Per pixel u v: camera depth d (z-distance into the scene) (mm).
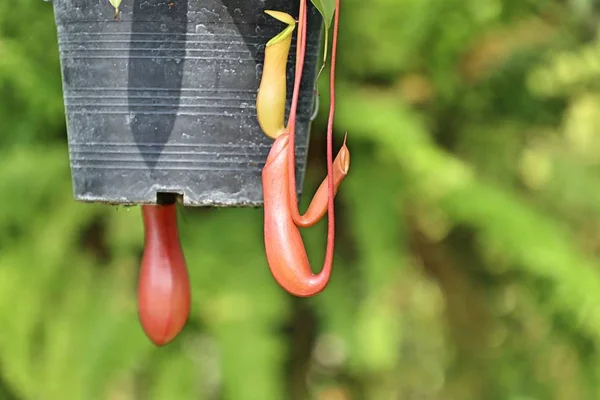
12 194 1427
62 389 1411
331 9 1104
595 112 1547
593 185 1550
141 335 1422
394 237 1450
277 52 1128
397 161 1452
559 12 1533
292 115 1106
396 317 1479
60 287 1437
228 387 1396
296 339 1550
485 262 1553
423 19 1450
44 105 1443
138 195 1164
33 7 1432
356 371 1501
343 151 1117
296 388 1559
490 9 1468
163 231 1194
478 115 1538
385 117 1434
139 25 1154
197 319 1426
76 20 1164
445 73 1494
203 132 1159
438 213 1490
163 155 1161
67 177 1450
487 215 1443
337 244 1487
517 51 1520
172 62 1155
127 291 1438
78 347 1420
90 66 1162
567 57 1515
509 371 1550
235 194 1163
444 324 1573
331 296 1460
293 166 1106
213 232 1441
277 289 1434
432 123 1515
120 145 1162
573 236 1524
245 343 1405
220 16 1153
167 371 1426
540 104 1551
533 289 1500
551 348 1518
